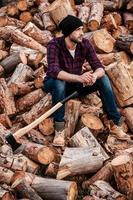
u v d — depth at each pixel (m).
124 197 3.37
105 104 4.10
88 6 5.76
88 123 4.11
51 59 3.96
